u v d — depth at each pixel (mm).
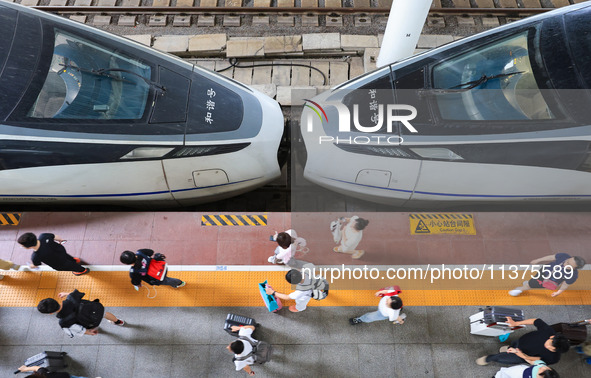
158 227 6902
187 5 9773
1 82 5977
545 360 5168
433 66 6832
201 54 9070
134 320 6270
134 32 9312
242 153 6477
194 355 6082
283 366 6031
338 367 6031
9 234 6789
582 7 6965
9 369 5938
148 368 5996
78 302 5371
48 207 7328
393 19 6883
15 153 5855
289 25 9438
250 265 6668
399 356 6102
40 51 6297
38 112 5984
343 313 6340
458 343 6176
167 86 6496
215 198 6988
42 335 6133
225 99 6688
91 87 6266
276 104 7242
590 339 6172
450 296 6457
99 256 6688
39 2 9719
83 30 6703
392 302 5395
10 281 6457
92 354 6051
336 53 9062
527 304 6395
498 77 6535
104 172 6141
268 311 6359
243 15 9570
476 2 9898
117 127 6105
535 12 9594
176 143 6199
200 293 6469
